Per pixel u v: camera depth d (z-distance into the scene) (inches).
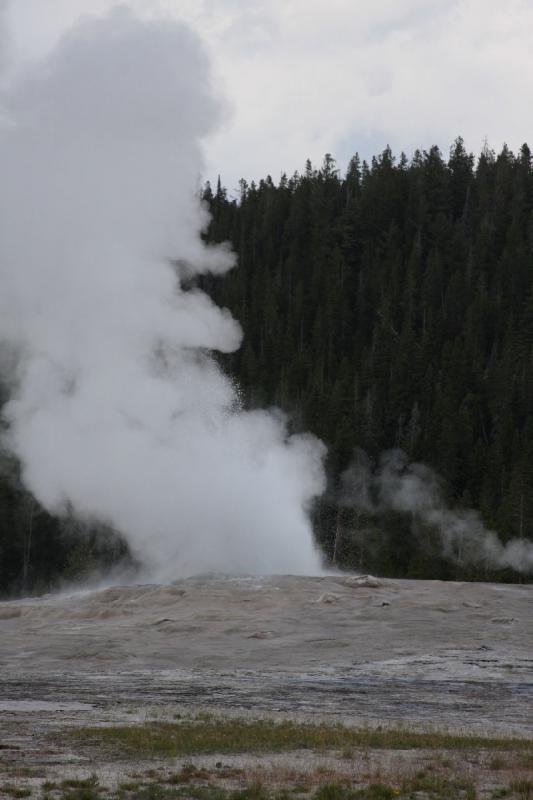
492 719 1000.2
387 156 6668.3
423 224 6102.4
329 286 5438.0
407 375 4480.8
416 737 863.7
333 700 1107.3
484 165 6609.3
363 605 1777.8
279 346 4845.0
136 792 646.5
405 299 5241.1
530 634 1568.7
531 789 661.3
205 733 866.8
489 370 4453.7
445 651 1450.5
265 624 1652.3
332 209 6373.0
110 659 1429.6
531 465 3585.1
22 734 853.2
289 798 631.2
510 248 5497.1
